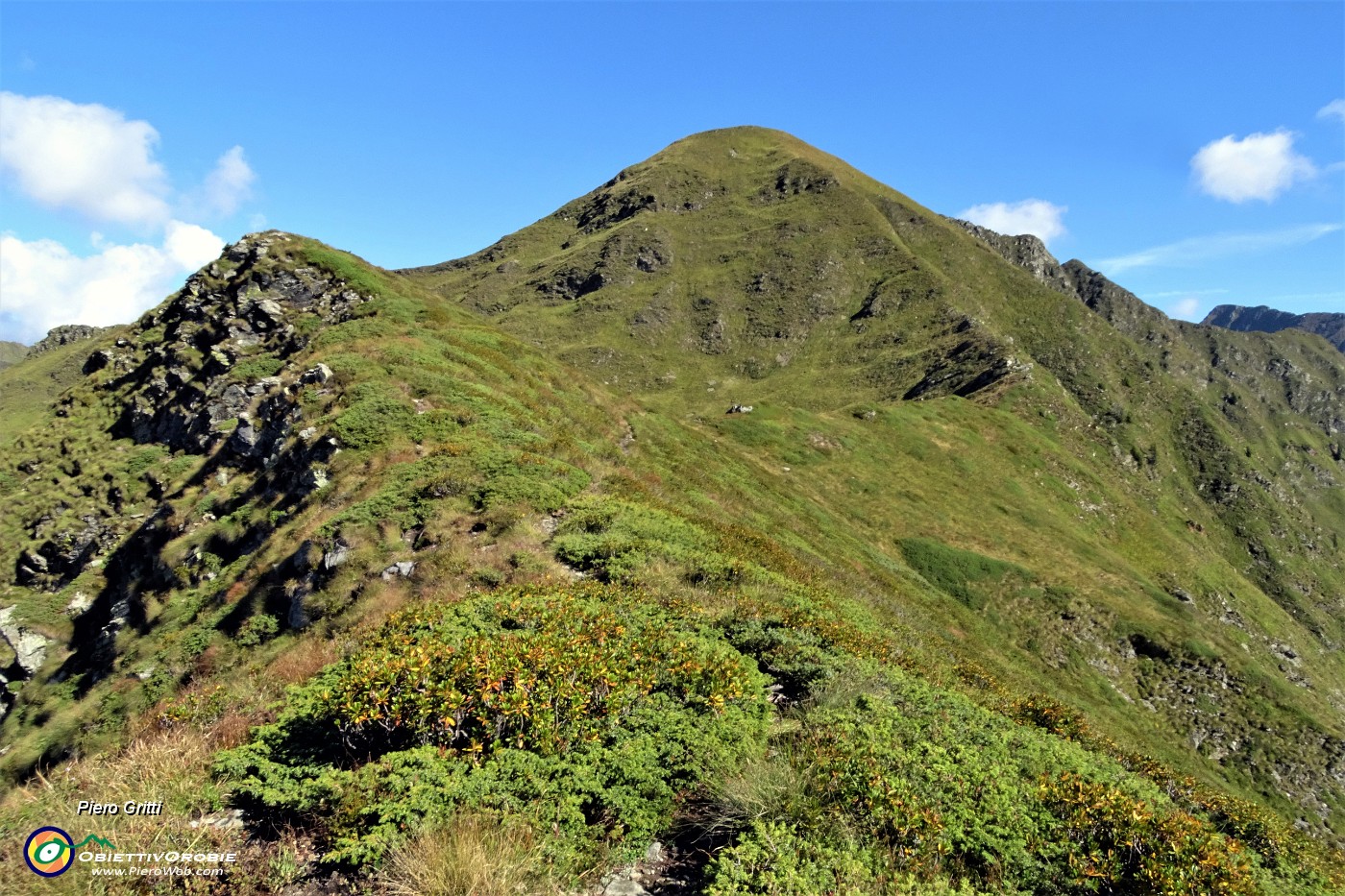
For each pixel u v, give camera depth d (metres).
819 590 19.92
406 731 7.85
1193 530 103.19
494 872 5.70
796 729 9.24
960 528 67.88
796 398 134.38
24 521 32.47
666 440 41.62
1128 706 51.56
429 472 20.91
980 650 38.56
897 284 167.50
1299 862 10.16
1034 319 161.00
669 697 9.13
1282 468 179.75
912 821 6.96
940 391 118.44
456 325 40.72
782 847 6.35
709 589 16.00
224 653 18.31
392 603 15.80
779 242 189.38
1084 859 7.12
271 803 6.59
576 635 10.32
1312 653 83.50
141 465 33.28
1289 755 49.44
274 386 32.06
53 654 26.59
